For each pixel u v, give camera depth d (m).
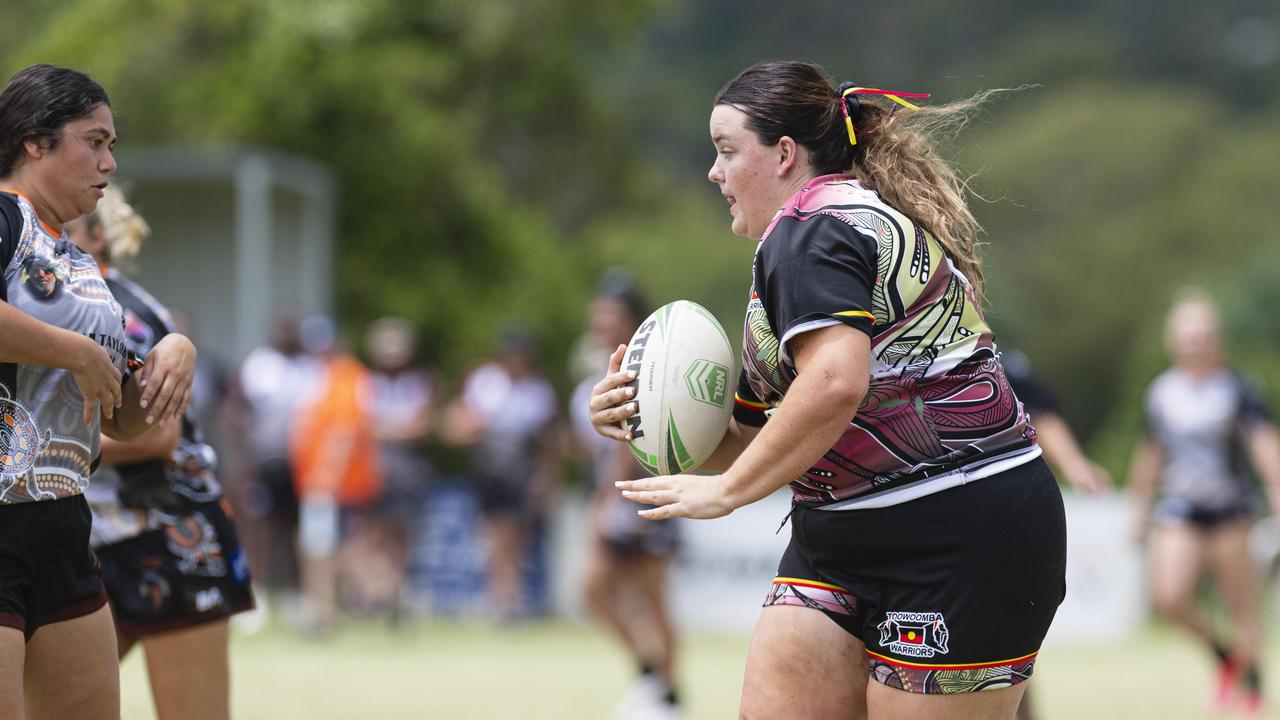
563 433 52.69
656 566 30.31
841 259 12.59
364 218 73.38
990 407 13.02
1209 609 56.81
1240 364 81.00
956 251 13.26
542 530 55.19
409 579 55.25
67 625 13.23
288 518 47.03
